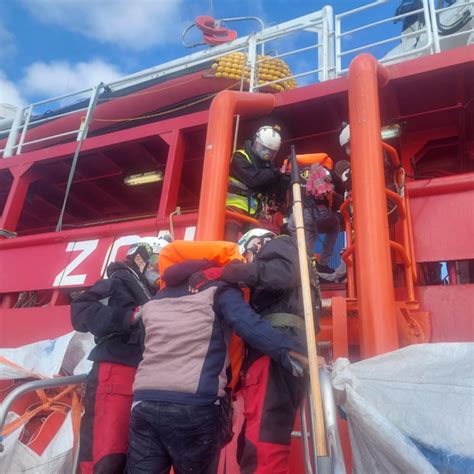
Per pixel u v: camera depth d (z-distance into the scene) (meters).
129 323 2.56
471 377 2.00
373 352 2.90
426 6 5.25
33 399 3.87
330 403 1.98
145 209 9.13
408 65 4.81
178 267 2.43
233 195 4.65
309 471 2.34
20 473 3.03
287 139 6.08
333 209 5.20
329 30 6.08
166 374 2.17
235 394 2.74
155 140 6.48
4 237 6.71
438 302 3.55
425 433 1.96
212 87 7.82
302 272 2.29
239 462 2.37
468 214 3.81
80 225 8.17
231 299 2.28
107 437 2.49
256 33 6.64
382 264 3.11
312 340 2.11
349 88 3.85
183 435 2.09
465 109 5.31
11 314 5.75
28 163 7.29
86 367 3.80
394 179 4.20
